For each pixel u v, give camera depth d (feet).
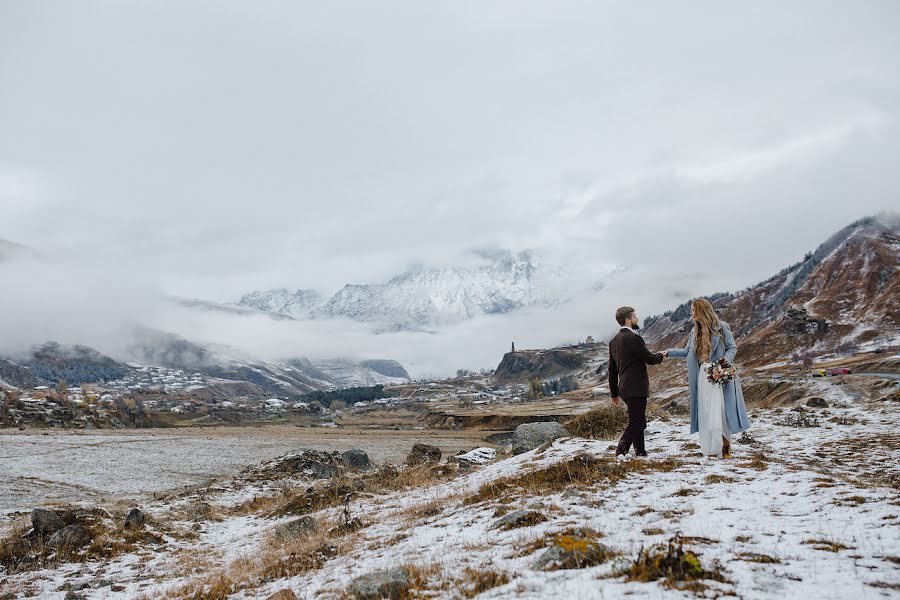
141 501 119.03
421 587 20.75
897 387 203.41
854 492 26.53
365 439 432.66
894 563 16.84
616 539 22.91
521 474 48.03
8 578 45.11
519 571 20.34
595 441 61.46
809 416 83.46
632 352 40.91
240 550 50.70
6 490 151.53
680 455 42.93
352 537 39.11
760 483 31.17
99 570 47.37
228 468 226.38
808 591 15.39
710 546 20.35
